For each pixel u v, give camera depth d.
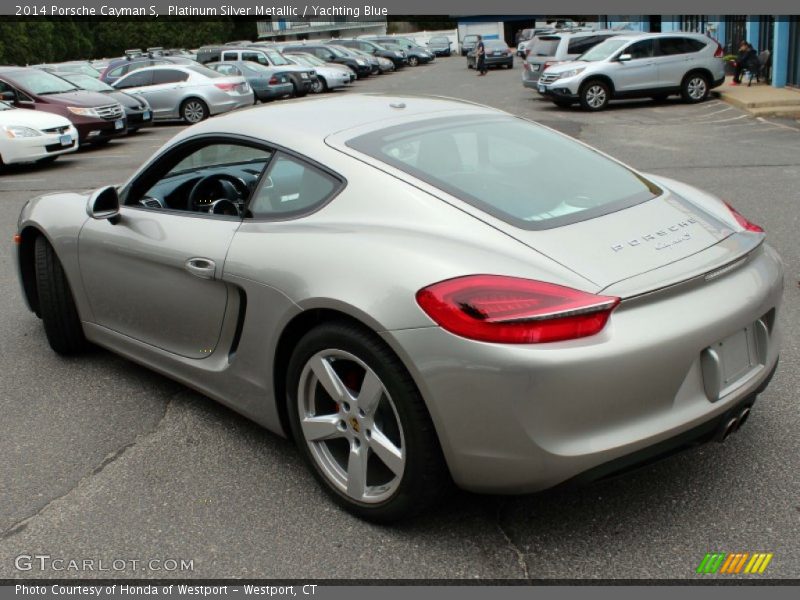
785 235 6.39
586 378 2.25
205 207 3.74
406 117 3.28
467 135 3.17
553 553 2.57
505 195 2.77
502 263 2.42
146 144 16.14
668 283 2.39
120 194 3.76
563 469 2.31
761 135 12.52
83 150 15.66
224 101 19.62
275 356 2.90
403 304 2.40
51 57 51.53
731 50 23.34
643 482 2.94
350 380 2.75
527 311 2.26
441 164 2.90
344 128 3.13
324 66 27.94
